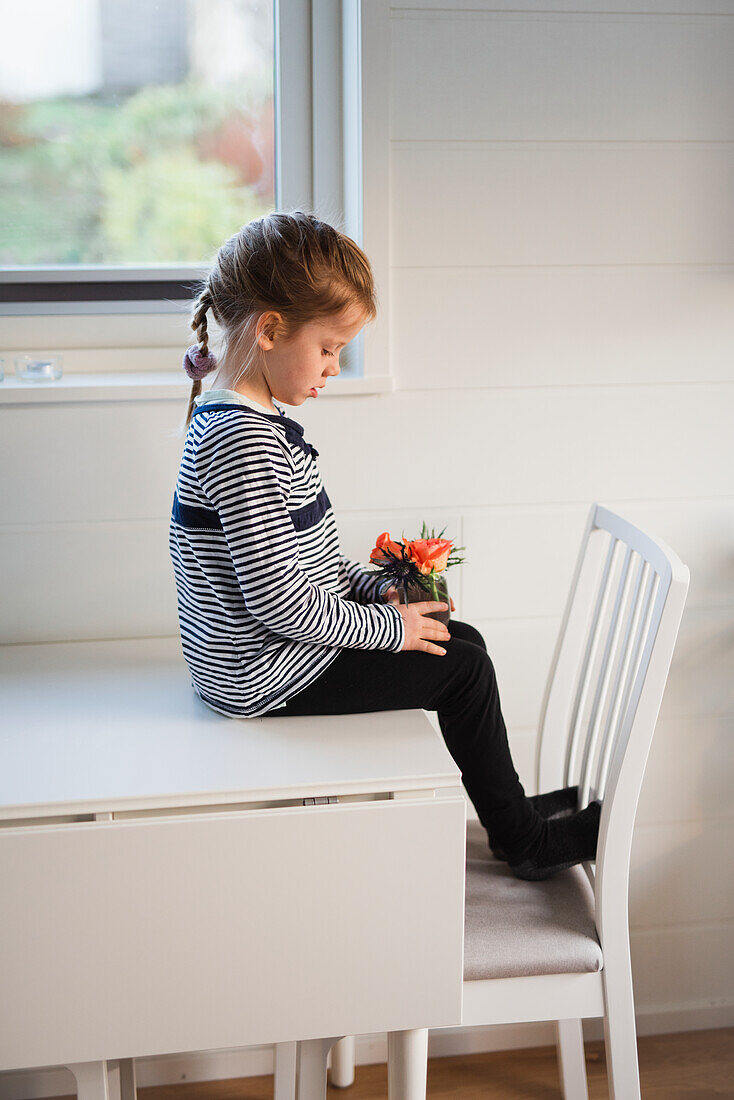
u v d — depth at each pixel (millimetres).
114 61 1664
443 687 1345
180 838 1132
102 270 1721
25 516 1622
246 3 1679
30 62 1643
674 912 1943
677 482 1794
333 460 1687
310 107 1713
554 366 1717
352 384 1643
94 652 1625
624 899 1331
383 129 1581
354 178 1649
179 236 1746
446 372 1688
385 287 1635
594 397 1738
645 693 1286
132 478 1640
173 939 1157
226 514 1218
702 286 1734
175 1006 1174
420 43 1572
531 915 1371
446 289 1659
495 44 1595
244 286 1252
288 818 1146
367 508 1713
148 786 1146
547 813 1517
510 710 1830
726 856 1938
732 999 1988
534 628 1803
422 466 1712
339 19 1678
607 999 1336
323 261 1244
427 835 1180
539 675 1821
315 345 1283
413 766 1199
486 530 1753
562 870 1460
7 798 1118
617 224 1688
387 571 1421
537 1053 1932
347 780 1164
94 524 1645
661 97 1659
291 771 1185
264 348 1277
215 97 1702
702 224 1713
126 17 1653
